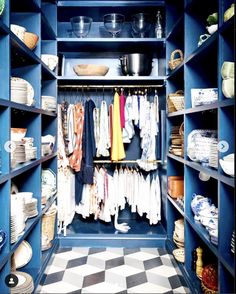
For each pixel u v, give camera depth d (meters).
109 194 3.36
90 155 3.24
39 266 2.43
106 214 3.35
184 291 2.29
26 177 2.48
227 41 1.67
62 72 3.38
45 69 2.69
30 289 1.99
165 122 3.32
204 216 2.11
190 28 2.41
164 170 3.37
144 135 3.36
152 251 3.09
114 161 3.39
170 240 3.10
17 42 1.83
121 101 3.31
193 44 2.42
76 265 2.74
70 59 3.72
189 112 2.28
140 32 3.39
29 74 2.44
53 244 2.93
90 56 3.72
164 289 2.32
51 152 2.91
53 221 2.94
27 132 2.45
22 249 2.31
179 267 2.53
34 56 2.24
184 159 2.45
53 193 3.04
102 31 3.67
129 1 3.22
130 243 3.19
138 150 3.78
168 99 3.07
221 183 1.66
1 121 1.69
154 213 3.39
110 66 3.72
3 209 1.69
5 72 1.69
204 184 2.43
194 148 2.21
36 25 2.45
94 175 3.37
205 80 2.42
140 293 2.26
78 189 3.38
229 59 1.67
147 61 3.30
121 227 3.44
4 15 1.69
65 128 3.29
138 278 2.49
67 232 3.29
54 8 3.17
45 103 2.80
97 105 3.72
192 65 2.42
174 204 2.83
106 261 2.83
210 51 2.05
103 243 3.20
